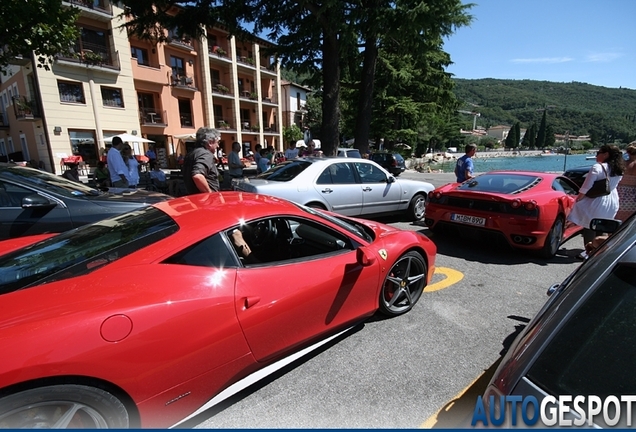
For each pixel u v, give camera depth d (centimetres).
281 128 4031
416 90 2773
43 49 709
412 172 2292
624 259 119
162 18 927
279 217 228
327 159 572
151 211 226
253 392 209
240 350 187
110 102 2102
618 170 404
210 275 182
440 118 3052
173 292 166
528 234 420
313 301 220
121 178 688
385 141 3080
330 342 262
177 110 2661
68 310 145
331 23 860
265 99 3766
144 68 2342
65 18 709
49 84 1812
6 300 149
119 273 166
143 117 2398
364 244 267
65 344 135
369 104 1148
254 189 492
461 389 211
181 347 163
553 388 96
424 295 346
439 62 2680
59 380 135
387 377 222
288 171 554
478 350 252
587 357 99
